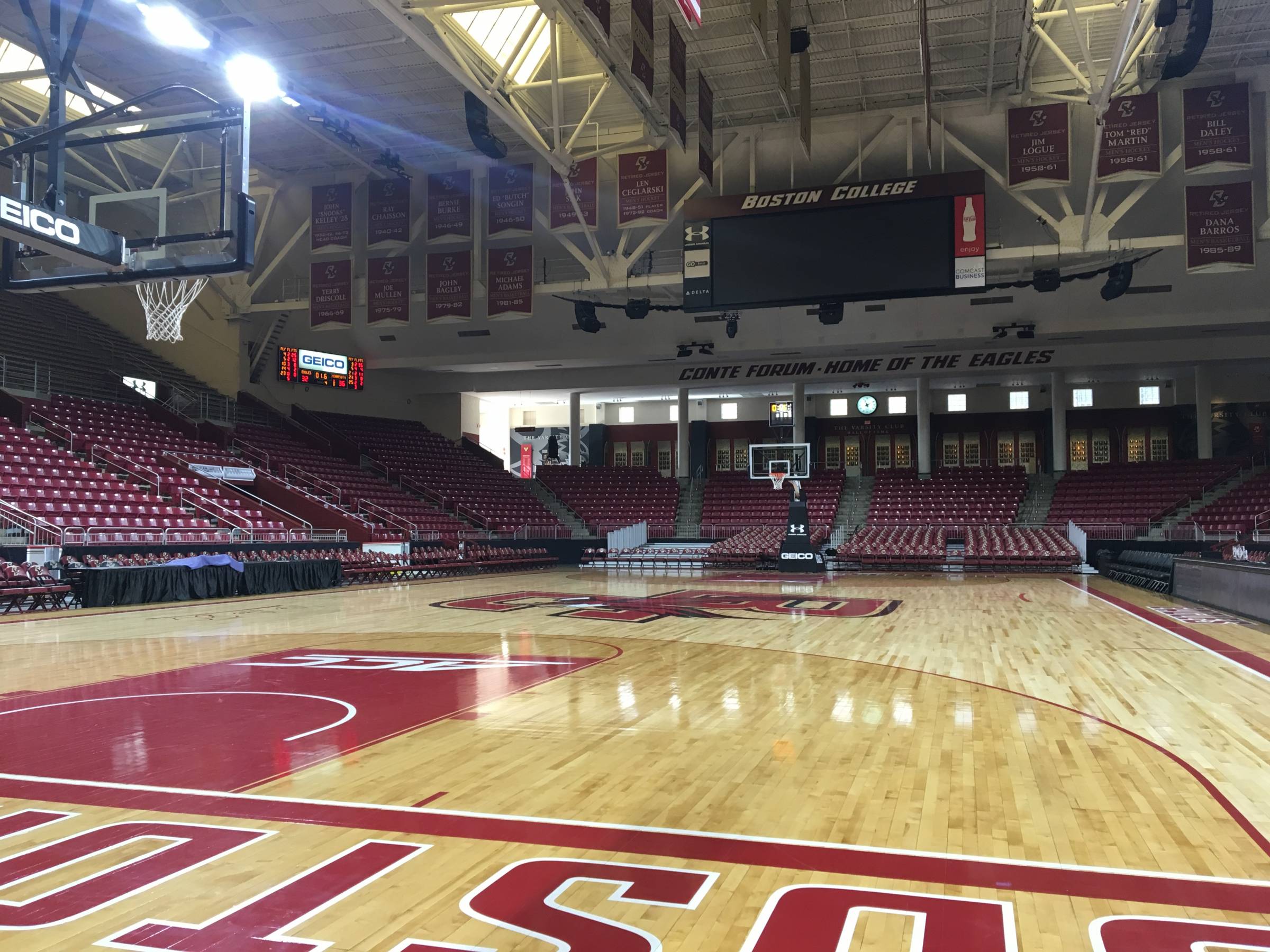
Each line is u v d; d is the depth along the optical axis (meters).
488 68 16.38
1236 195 17.98
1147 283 22.17
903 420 31.25
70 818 4.02
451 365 27.64
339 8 16.20
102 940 2.83
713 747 5.31
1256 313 22.11
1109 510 24.84
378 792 4.42
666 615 13.10
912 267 18.27
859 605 14.58
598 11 12.09
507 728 5.82
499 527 26.77
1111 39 17.89
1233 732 5.66
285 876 3.35
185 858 3.53
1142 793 4.37
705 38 17.27
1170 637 10.32
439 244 24.75
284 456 24.08
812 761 4.98
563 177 18.77
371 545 21.44
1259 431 27.14
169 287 23.30
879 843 3.70
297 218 24.83
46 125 8.03
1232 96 17.66
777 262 18.92
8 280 7.10
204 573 15.62
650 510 28.95
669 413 33.75
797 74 19.09
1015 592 16.91
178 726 5.88
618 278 20.80
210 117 6.68
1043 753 5.16
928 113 16.81
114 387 22.05
